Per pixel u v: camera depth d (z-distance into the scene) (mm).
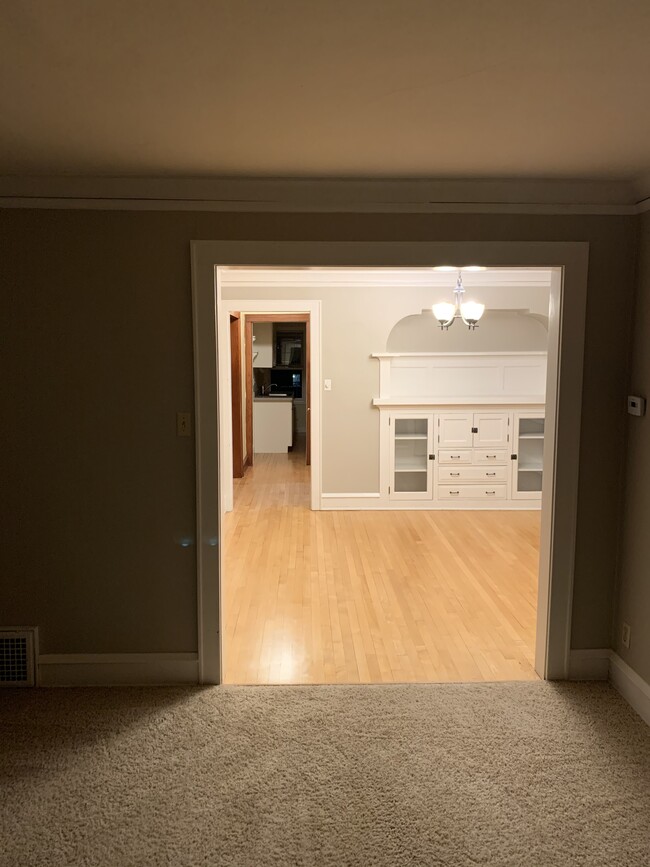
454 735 2695
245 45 1598
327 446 6484
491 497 6594
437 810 2262
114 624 3078
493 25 1503
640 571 2883
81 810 2262
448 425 6473
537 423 6641
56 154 2461
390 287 6297
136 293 2902
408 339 6898
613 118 2090
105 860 2045
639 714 2850
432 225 2906
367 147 2389
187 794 2344
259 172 2707
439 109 2016
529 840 2125
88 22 1486
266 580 4605
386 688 3082
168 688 3082
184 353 2943
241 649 3523
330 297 6289
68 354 2922
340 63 1702
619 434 3035
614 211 2914
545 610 3148
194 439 2990
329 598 4266
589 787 2379
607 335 2980
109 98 1929
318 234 2895
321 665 3330
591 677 3158
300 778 2428
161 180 2799
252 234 2887
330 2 1397
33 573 3029
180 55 1654
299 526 5988
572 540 3066
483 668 3293
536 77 1789
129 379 2949
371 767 2490
